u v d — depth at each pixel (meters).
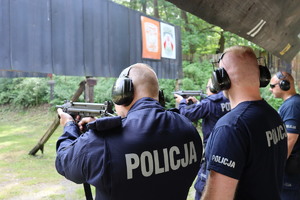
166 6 13.36
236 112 1.19
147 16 5.83
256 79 1.26
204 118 2.49
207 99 2.49
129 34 5.35
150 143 1.06
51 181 4.66
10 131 9.75
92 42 4.57
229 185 1.10
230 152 1.11
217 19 1.62
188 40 11.97
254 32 1.98
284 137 1.31
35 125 11.08
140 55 5.64
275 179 1.20
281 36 2.45
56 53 4.03
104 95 11.81
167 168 1.08
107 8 4.85
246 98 1.25
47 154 6.44
